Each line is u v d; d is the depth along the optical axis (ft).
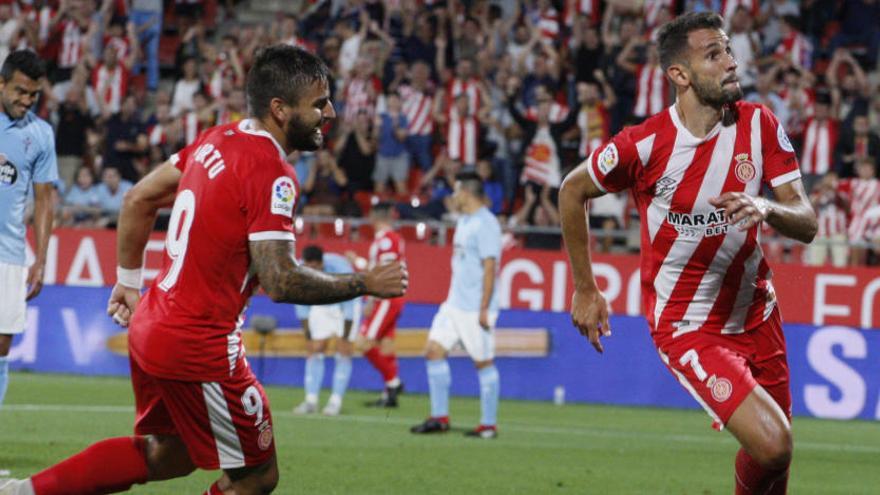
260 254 28.30
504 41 121.80
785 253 92.12
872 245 87.04
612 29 120.26
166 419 31.14
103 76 120.98
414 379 91.61
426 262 90.68
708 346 34.22
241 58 123.85
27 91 47.50
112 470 30.99
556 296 89.25
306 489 48.19
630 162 33.71
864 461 63.82
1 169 47.55
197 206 28.81
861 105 106.11
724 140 33.01
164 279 29.53
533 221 106.01
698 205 33.42
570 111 108.58
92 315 93.35
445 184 107.55
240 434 29.66
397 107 112.06
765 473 33.53
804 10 123.95
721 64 32.37
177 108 121.08
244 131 29.32
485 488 50.31
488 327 67.21
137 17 131.64
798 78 111.86
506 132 112.68
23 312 48.73
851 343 84.69
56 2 128.47
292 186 28.76
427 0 125.59
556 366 88.99
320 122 29.68
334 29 128.88
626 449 65.00
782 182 33.17
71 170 115.44
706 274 34.27
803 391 85.46
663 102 110.52
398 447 62.23
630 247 99.60
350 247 90.07
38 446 56.49
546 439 68.13
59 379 89.71
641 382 87.81
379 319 80.64
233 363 29.32
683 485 52.85
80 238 93.86
